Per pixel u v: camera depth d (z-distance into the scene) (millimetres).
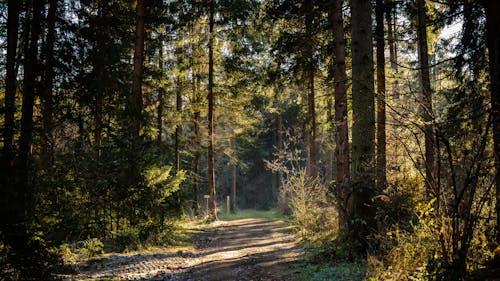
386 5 12641
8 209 4738
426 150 6750
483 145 4137
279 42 13109
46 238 5652
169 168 12977
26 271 4676
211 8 20359
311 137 20062
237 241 14367
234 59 21859
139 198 11969
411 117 5152
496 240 4660
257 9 19391
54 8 11234
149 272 8320
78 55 11812
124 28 15297
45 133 10008
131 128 12367
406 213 8156
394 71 14586
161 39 18656
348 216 8531
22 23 10930
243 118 24812
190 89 22797
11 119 6285
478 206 4270
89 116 12234
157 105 20484
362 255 7996
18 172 5176
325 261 8359
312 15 12766
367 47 8664
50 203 9086
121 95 12766
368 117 8500
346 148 11094
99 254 9898
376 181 8492
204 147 24812
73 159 10438
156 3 15945
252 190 49719
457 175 4645
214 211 22781
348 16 13094
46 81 11141
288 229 17031
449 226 4496
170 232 13633
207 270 8742
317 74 14094
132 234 11484
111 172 10977
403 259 5805
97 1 13992
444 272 4504
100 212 11742
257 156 47594
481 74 8664
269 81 14047
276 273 7941
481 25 7859
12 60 10109
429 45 13438
